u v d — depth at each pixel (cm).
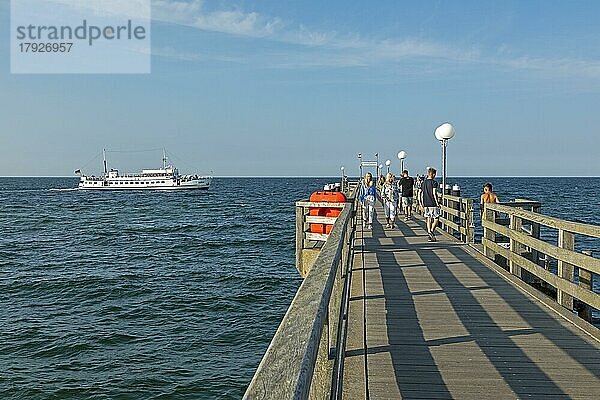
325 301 228
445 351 540
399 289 822
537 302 739
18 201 9075
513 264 928
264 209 6712
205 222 4850
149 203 8306
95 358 1284
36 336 1441
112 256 2844
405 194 2077
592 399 432
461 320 651
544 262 1062
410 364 504
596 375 481
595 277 1505
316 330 185
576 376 479
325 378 309
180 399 1077
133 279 2170
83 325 1545
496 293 794
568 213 4678
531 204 1205
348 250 742
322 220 1208
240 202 8375
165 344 1381
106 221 5122
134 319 1609
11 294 1958
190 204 7938
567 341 574
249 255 2825
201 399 1078
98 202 8700
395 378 470
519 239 886
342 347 461
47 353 1319
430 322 642
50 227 4556
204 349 1345
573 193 9262
